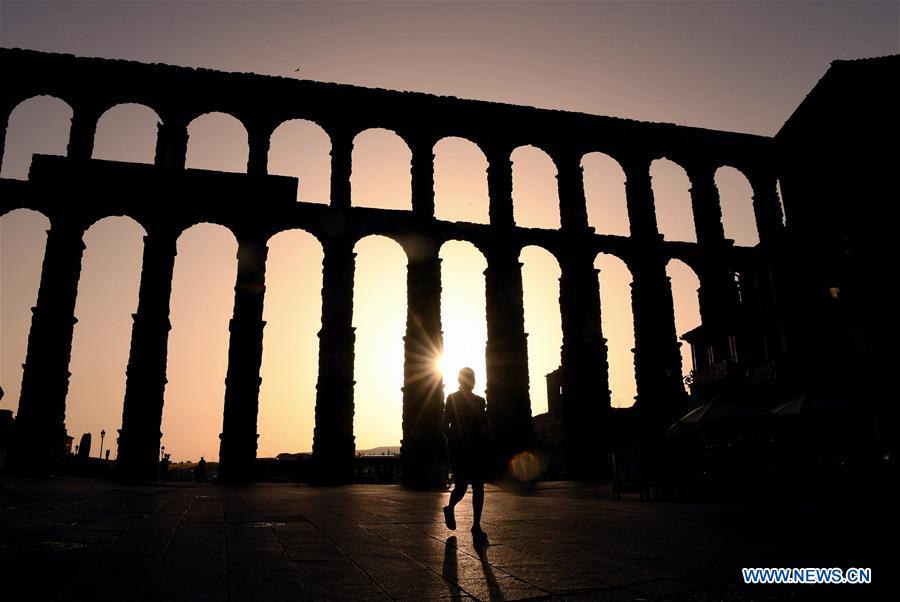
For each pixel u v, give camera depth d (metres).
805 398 21.92
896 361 32.38
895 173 35.34
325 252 36.78
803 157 42.97
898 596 5.26
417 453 34.62
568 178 42.47
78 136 35.56
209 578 5.64
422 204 39.09
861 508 14.65
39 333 32.31
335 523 10.33
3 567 5.80
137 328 33.31
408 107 40.59
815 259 38.72
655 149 44.75
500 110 42.12
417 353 36.44
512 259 39.59
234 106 38.19
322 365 34.81
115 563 6.20
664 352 39.94
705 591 5.45
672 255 42.47
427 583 5.67
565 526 10.34
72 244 33.97
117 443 31.59
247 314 34.81
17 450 30.58
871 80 37.72
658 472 20.66
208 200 36.19
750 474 20.08
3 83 35.41
